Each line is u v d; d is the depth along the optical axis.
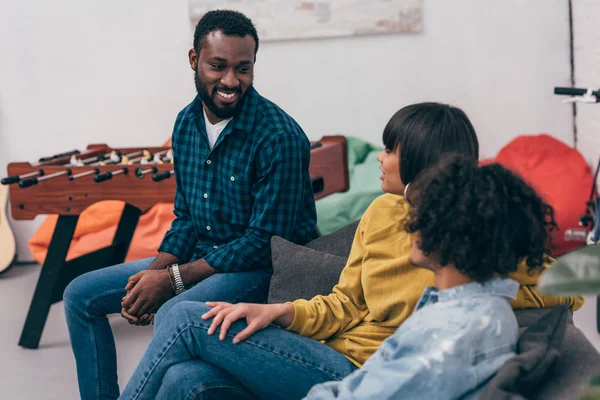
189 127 2.62
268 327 1.81
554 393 1.43
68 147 5.29
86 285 2.62
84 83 5.23
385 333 1.86
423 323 1.42
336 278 2.11
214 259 2.45
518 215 1.40
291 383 1.75
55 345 3.76
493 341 1.41
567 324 1.62
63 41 5.19
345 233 2.36
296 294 2.15
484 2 4.99
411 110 1.86
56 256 3.66
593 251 1.19
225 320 1.77
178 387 1.76
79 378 2.67
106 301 2.62
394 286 1.83
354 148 5.05
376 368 1.42
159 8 5.13
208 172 2.55
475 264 1.39
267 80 5.20
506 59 5.03
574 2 4.83
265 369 1.75
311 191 2.67
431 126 1.82
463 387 1.38
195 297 2.35
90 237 4.64
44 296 3.69
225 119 2.53
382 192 4.66
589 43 4.51
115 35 5.18
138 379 1.83
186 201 2.70
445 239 1.39
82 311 2.60
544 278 1.18
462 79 5.08
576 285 1.16
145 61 5.20
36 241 4.85
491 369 1.40
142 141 5.28
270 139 2.44
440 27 5.04
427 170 1.50
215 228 2.58
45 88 5.24
